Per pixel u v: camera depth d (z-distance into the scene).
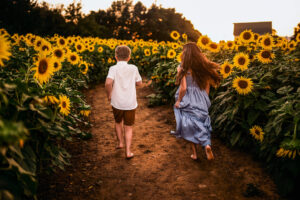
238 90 2.91
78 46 6.36
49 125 1.92
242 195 2.36
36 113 1.83
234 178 2.66
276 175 2.49
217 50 4.22
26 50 4.18
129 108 3.13
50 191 2.39
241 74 3.40
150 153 3.31
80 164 2.97
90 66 7.37
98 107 5.55
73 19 35.31
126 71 3.12
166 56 6.19
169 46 7.02
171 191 2.45
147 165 2.98
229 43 4.58
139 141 3.72
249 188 2.40
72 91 3.08
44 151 1.96
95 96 6.59
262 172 2.74
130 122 3.21
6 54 1.28
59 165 2.12
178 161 3.07
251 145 3.23
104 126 4.37
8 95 1.59
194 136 2.82
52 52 3.41
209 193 2.41
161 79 5.71
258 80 3.25
